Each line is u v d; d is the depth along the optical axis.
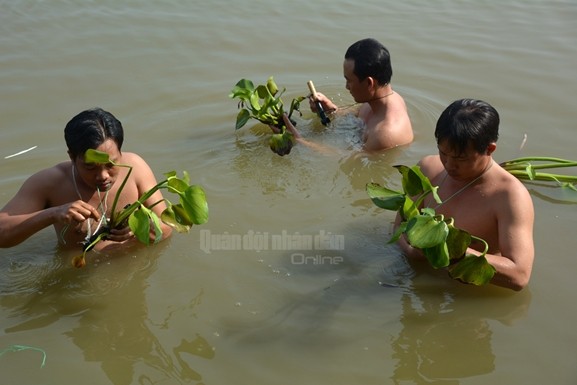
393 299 3.77
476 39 6.96
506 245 3.62
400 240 4.11
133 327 3.62
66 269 3.97
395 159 5.05
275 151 5.00
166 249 4.15
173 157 5.09
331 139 5.30
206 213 3.53
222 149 5.20
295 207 4.55
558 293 3.79
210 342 3.52
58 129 5.45
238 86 5.23
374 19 7.41
